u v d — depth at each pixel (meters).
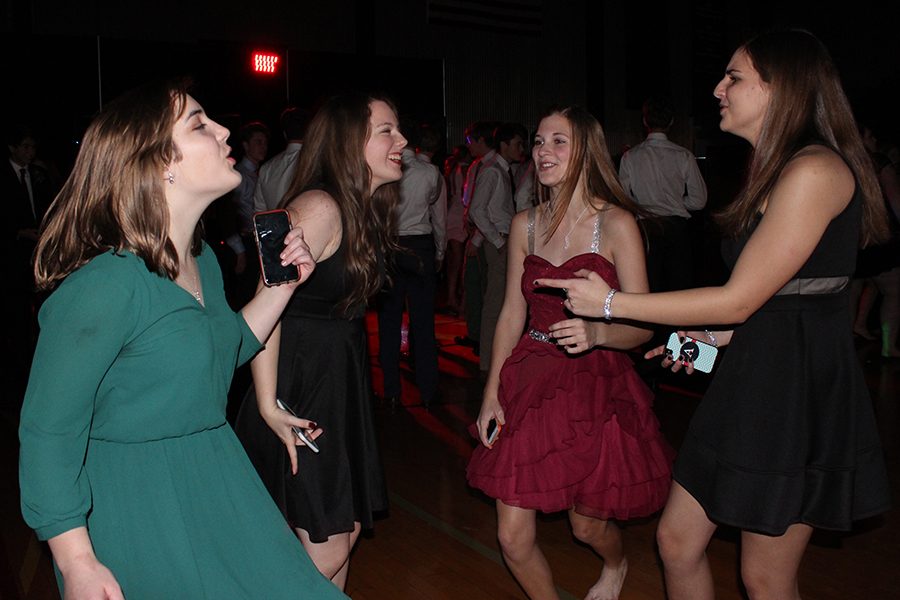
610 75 13.44
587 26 13.11
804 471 1.89
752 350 1.94
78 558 1.43
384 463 4.48
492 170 6.04
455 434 4.98
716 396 1.99
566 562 3.31
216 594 1.59
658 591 3.05
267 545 1.69
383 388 5.52
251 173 6.32
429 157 5.54
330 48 11.08
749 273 1.83
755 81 1.96
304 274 2.00
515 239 2.72
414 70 11.77
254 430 2.29
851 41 12.93
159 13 9.98
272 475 2.28
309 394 2.27
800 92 1.90
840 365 1.91
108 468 1.54
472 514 3.81
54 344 1.44
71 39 9.49
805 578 3.15
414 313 5.46
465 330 8.33
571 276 2.51
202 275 1.79
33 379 1.44
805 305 1.90
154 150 1.54
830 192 1.80
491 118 12.48
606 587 2.94
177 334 1.56
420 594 3.07
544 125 2.60
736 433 1.93
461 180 8.92
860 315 7.52
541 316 2.58
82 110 9.59
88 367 1.44
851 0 12.86
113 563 1.52
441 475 4.30
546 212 2.67
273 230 1.97
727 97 2.01
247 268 5.62
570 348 2.29
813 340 1.90
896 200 6.07
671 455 2.65
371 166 2.36
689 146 13.87
